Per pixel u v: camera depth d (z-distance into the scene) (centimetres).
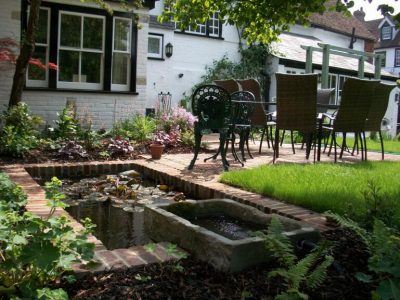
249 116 608
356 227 232
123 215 374
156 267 228
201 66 1345
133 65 895
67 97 833
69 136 676
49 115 820
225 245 227
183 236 260
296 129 550
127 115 890
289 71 1466
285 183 409
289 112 550
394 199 344
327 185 403
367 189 387
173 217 275
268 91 1459
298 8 476
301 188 388
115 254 244
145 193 454
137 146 679
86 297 191
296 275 188
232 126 568
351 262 236
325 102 818
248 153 655
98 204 409
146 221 307
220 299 195
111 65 875
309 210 343
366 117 593
